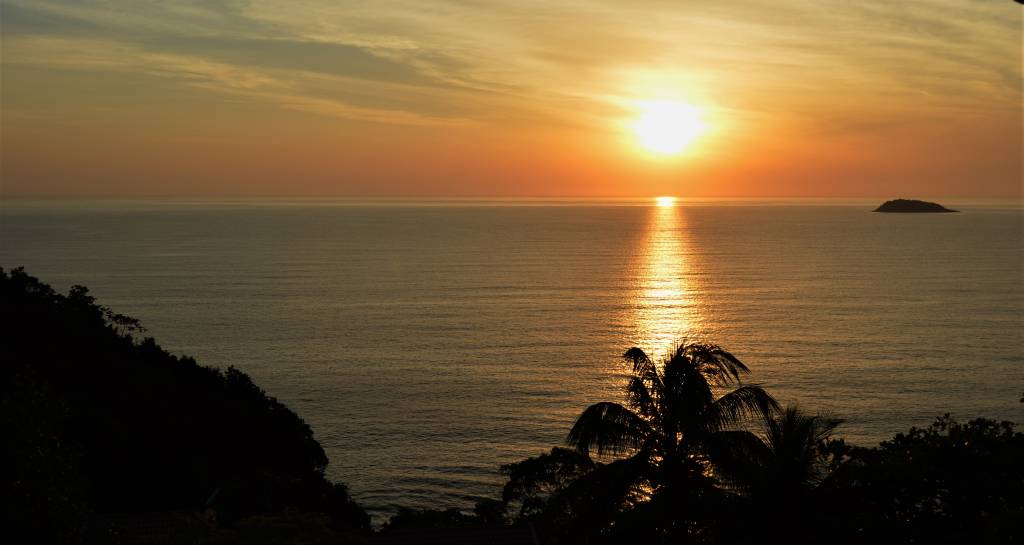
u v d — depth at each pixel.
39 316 49.09
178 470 34.34
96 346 48.41
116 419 36.38
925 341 109.31
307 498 34.62
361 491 58.91
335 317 132.50
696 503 18.08
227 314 134.25
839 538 16.41
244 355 103.00
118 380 43.28
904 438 18.00
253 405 47.16
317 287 170.62
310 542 16.39
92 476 31.50
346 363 98.62
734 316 132.62
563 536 20.50
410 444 68.75
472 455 66.31
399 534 18.55
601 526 18.92
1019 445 16.83
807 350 103.75
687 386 18.98
